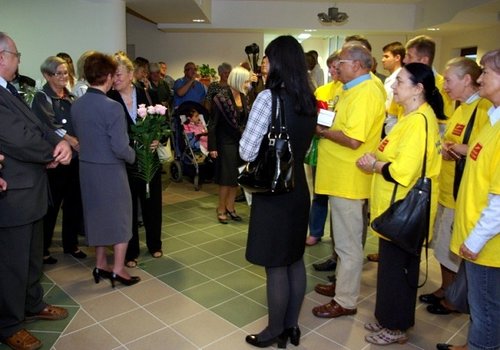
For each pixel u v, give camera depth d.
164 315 2.52
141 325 2.41
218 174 4.11
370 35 9.77
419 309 2.60
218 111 3.94
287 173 1.82
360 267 2.44
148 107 2.97
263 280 3.00
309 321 2.46
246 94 4.16
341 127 2.27
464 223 1.71
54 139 2.24
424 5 8.53
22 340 2.15
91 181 2.61
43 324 2.40
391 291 2.14
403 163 1.93
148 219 3.29
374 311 2.45
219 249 3.55
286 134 1.84
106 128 2.51
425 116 1.97
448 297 1.99
